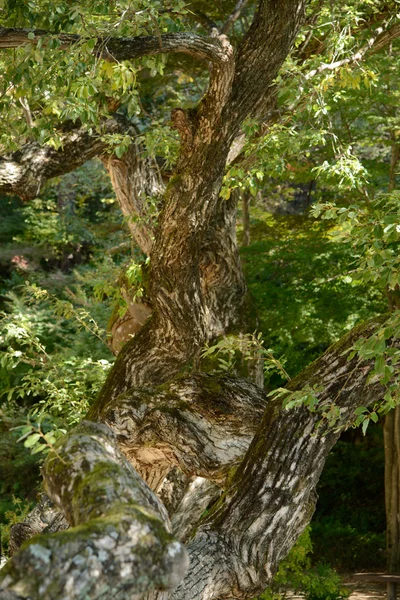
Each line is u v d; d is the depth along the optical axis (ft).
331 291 39.70
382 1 26.18
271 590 32.76
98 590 6.56
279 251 40.83
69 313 27.43
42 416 25.12
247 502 13.08
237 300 24.50
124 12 15.56
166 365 21.06
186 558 7.01
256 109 22.09
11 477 58.08
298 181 38.24
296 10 16.47
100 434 8.82
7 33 15.26
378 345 11.84
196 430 15.74
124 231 56.29
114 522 6.87
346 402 13.01
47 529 19.90
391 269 13.14
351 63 23.66
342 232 13.70
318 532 53.57
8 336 26.91
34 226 67.31
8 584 6.37
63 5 16.48
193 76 42.80
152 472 18.28
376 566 50.39
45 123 18.10
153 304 20.13
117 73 15.75
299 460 13.01
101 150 23.59
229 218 23.70
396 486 47.26
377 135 42.29
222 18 33.94
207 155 17.16
